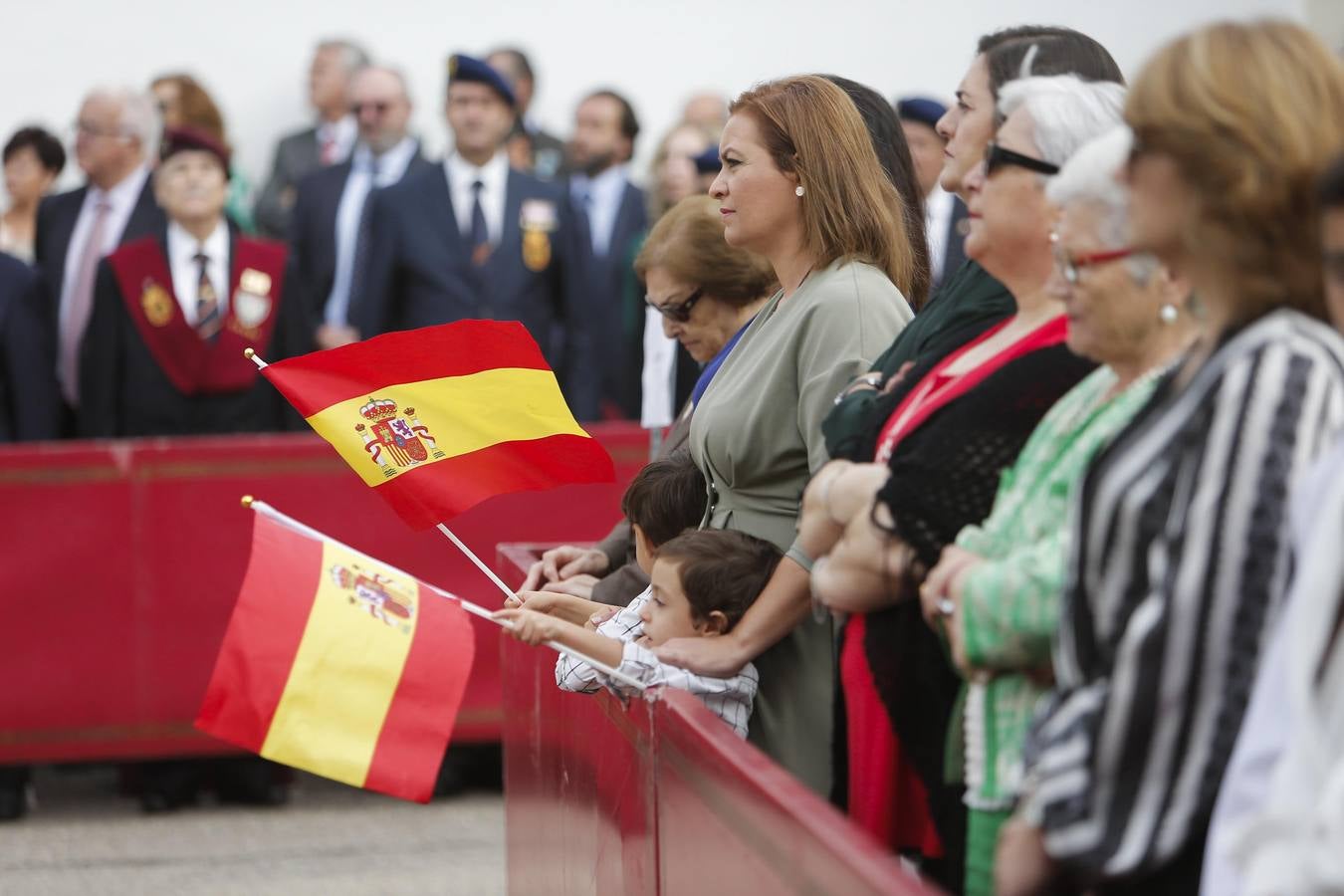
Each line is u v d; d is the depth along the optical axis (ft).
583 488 38.14
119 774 40.32
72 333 45.75
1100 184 12.10
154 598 37.19
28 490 36.78
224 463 37.35
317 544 17.65
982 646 12.37
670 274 21.90
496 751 39.96
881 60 67.62
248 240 42.65
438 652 17.43
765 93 19.40
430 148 64.39
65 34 61.77
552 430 19.85
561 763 21.90
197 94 55.01
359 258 49.57
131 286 41.55
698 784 13.91
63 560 36.91
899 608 14.46
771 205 19.16
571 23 65.51
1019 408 14.02
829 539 15.51
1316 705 9.29
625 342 52.11
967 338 15.58
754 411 18.67
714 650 17.21
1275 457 10.11
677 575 17.58
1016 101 14.37
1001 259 14.64
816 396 18.01
